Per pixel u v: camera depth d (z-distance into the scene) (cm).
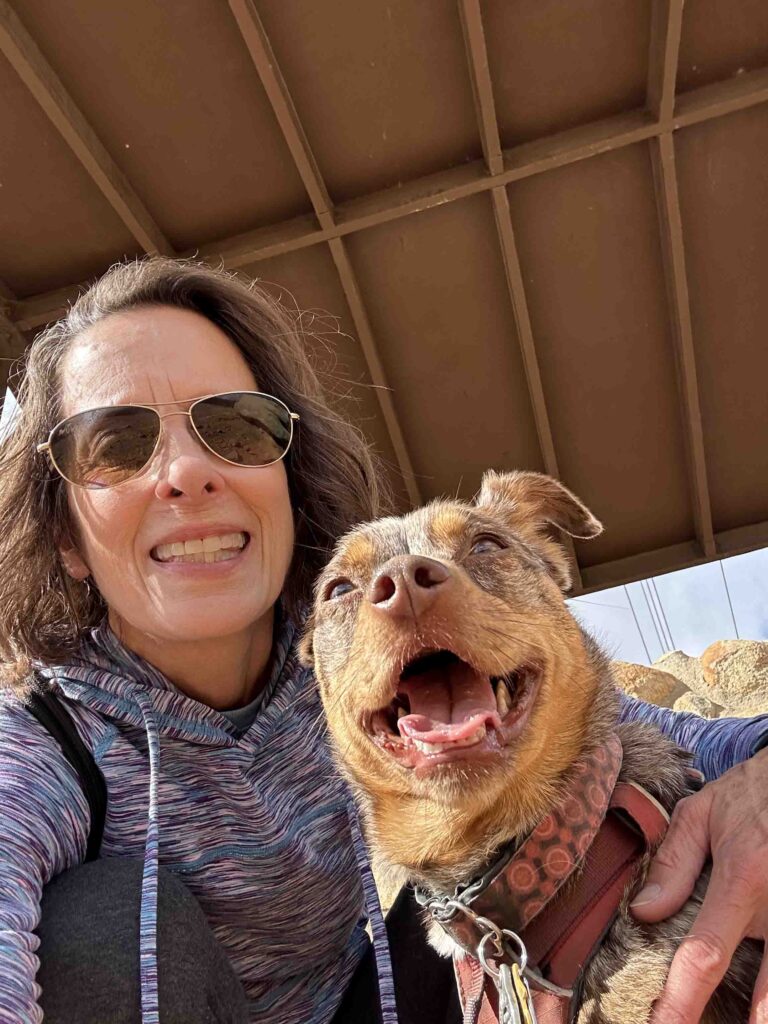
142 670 40
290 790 41
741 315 88
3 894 30
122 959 30
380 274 85
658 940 33
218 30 69
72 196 77
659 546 106
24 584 43
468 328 89
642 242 84
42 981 29
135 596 39
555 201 81
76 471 40
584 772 36
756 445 97
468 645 35
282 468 44
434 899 39
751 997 32
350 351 90
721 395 93
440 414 94
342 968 44
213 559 41
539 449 98
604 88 76
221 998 33
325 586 45
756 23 73
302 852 39
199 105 73
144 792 37
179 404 41
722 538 104
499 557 43
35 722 37
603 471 99
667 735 47
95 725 37
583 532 52
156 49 69
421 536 44
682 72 75
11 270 81
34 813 33
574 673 40
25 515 43
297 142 74
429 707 37
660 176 78
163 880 34
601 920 34
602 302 87
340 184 81
